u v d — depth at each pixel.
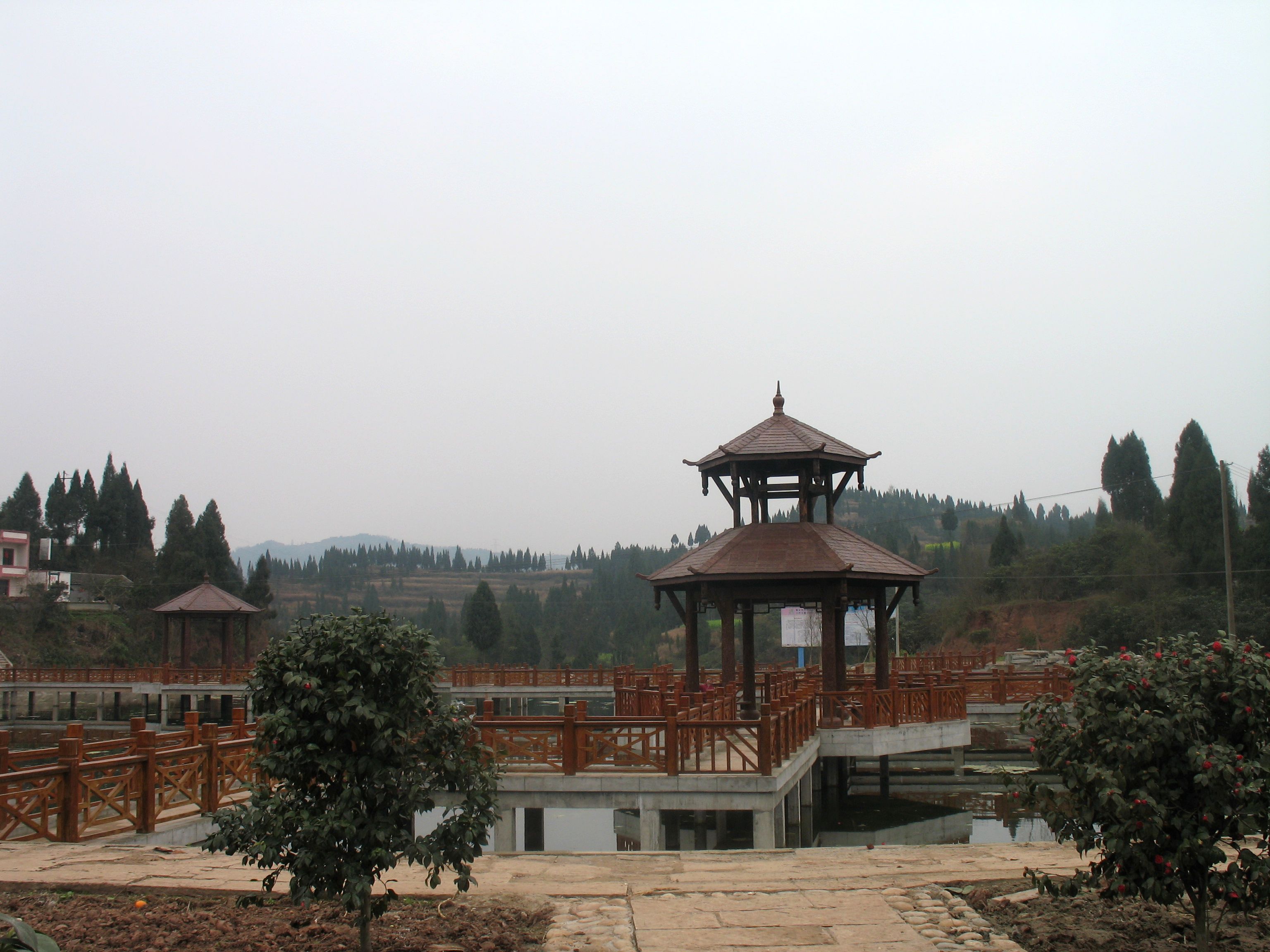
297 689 5.94
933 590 88.94
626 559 181.38
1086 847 6.15
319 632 6.11
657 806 13.68
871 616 49.19
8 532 76.44
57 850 9.37
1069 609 63.97
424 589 170.38
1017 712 27.52
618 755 14.12
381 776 5.98
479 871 8.36
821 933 6.65
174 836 10.95
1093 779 5.91
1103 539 65.75
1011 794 6.70
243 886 7.81
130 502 96.19
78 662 67.88
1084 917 6.90
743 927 6.77
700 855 8.97
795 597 20.58
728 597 20.12
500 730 14.34
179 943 6.52
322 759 5.88
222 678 48.19
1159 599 53.00
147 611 73.19
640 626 98.25
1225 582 51.81
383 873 8.27
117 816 11.02
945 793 24.33
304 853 5.77
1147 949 6.31
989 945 6.43
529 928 6.85
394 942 6.46
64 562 89.19
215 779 11.75
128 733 47.62
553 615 110.50
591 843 19.81
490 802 6.46
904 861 8.66
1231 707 5.96
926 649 69.25
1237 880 5.73
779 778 13.95
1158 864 5.80
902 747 20.06
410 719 6.14
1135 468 78.12
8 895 7.77
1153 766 5.90
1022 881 7.88
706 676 29.36
